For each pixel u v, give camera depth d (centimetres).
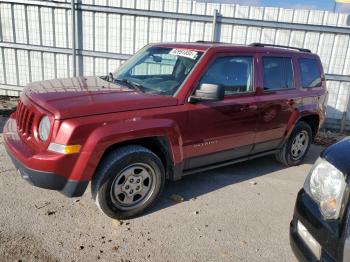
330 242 226
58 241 315
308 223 250
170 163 380
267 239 349
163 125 351
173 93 379
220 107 404
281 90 494
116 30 834
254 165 561
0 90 892
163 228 351
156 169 364
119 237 329
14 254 292
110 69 860
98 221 352
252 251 327
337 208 231
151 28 831
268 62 475
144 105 347
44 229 331
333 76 838
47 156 303
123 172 343
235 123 429
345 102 854
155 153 384
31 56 862
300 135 555
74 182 312
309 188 269
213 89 358
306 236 253
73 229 335
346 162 239
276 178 512
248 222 378
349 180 227
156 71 437
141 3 814
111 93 362
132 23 828
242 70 439
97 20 827
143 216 371
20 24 841
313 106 543
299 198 274
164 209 389
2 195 385
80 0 811
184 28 828
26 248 301
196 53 409
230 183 477
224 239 342
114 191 343
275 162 582
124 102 339
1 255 289
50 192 402
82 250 306
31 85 402
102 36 838
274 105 475
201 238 340
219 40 835
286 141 530
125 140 330
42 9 826
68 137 302
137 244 321
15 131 366
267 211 407
